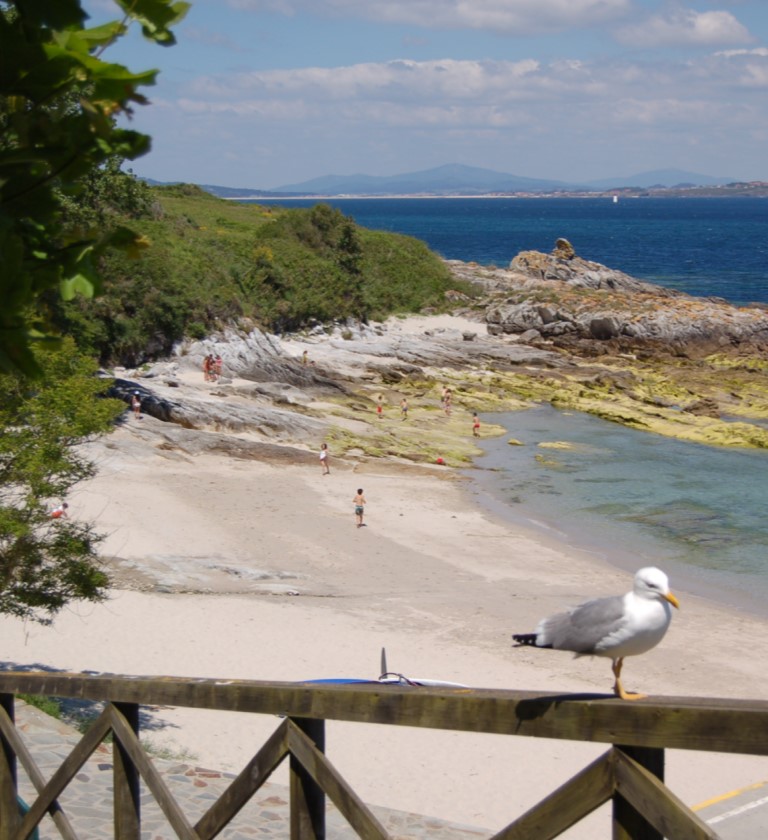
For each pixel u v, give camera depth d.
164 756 18.44
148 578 31.53
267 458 49.38
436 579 34.22
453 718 4.70
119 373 60.56
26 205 3.83
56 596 21.42
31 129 3.66
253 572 33.19
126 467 45.34
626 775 4.08
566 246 124.00
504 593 32.84
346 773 19.47
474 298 99.56
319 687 5.21
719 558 37.94
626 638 4.62
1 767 7.15
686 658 27.38
